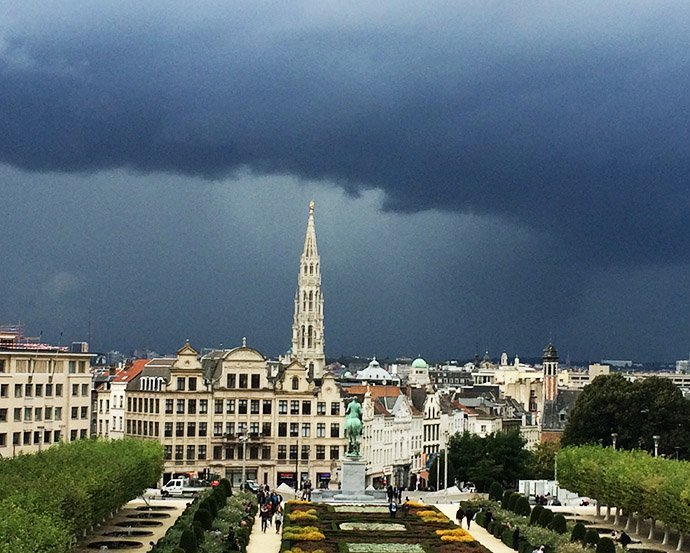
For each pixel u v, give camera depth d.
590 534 137.88
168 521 165.38
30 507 108.50
